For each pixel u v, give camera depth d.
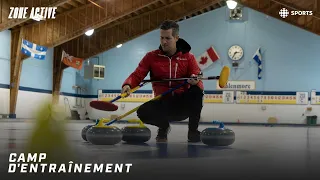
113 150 2.32
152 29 17.36
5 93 14.66
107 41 17.97
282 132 7.23
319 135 5.83
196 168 1.51
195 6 16.80
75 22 15.26
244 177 1.28
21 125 8.23
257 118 18.77
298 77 18.56
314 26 15.48
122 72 20.16
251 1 16.02
